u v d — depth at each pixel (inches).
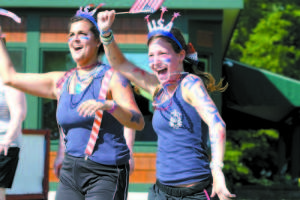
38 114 938.1
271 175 2130.9
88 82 348.8
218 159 274.5
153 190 326.3
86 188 345.4
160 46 315.9
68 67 949.8
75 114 341.1
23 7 941.2
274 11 2180.1
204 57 970.1
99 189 337.7
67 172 349.1
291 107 1301.7
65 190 350.9
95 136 340.2
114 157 340.8
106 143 341.7
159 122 315.3
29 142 623.5
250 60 2094.0
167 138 313.3
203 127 311.4
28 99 938.7
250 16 2156.7
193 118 307.0
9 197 601.9
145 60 948.0
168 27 318.7
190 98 303.4
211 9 947.3
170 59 315.6
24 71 944.9
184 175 307.7
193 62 329.4
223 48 1451.8
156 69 318.3
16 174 609.3
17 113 432.5
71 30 354.9
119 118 326.0
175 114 308.5
